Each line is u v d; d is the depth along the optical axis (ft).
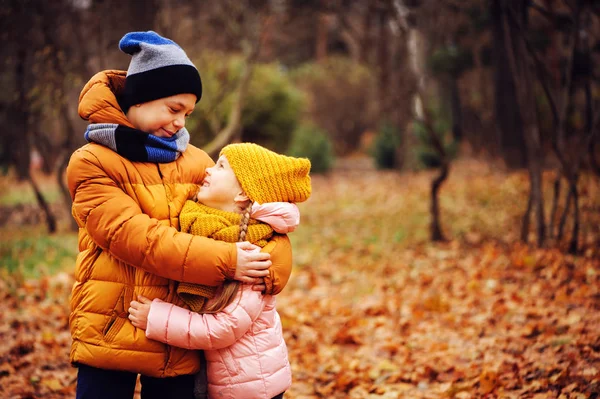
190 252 7.30
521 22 25.96
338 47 125.80
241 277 7.50
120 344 7.38
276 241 7.94
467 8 44.14
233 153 7.85
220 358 7.73
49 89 28.94
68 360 15.39
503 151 52.70
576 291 19.48
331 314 20.62
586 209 27.45
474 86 65.77
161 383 7.91
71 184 7.51
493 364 14.34
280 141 63.87
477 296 20.88
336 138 97.71
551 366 13.46
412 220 37.63
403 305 21.06
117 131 7.50
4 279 22.58
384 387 14.06
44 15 27.55
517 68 26.22
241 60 57.26
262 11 36.19
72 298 7.69
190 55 36.45
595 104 28.35
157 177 7.79
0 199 38.19
